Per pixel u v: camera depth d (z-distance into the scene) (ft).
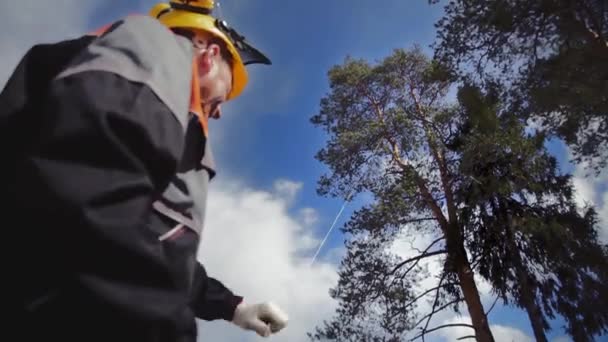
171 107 2.05
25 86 2.16
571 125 46.60
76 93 1.85
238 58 3.26
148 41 2.23
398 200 58.75
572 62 41.57
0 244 1.74
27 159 1.77
